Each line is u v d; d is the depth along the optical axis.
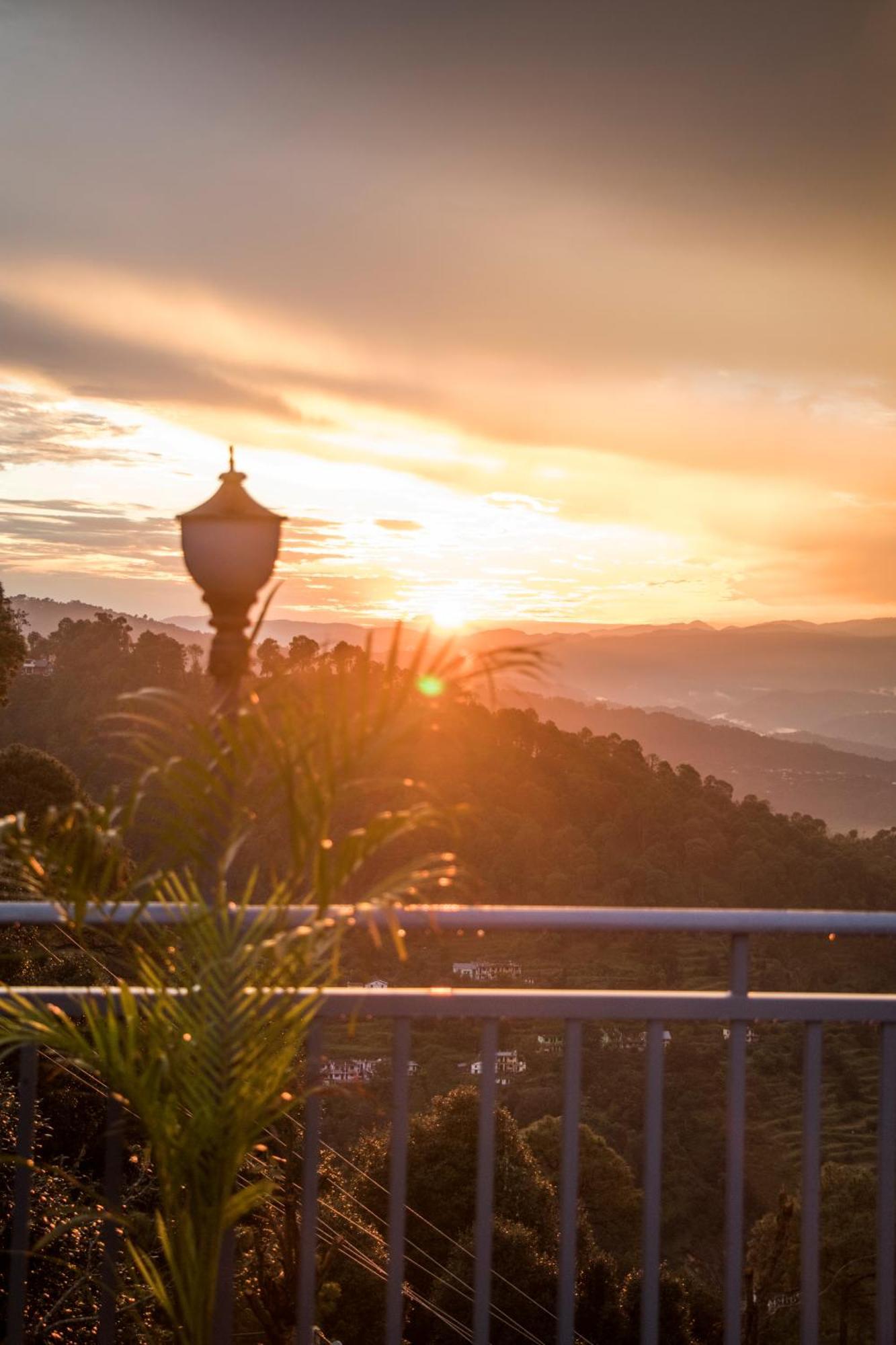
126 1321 5.07
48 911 1.71
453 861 1.65
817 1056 1.88
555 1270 12.86
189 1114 1.73
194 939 1.62
